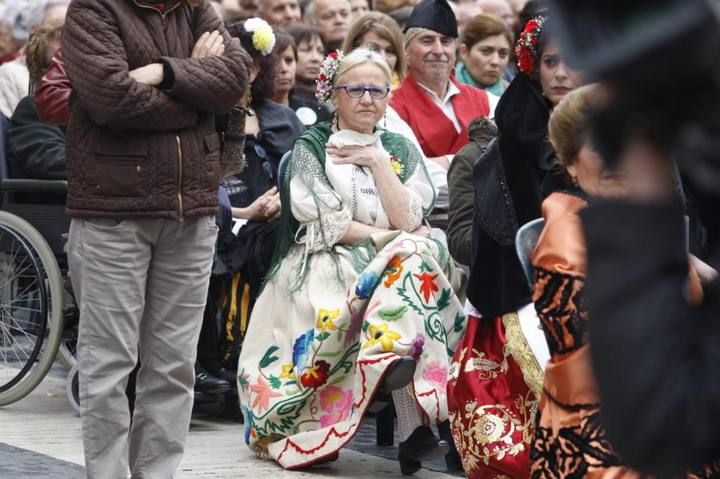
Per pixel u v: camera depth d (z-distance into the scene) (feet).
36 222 45.16
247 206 45.52
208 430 43.16
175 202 30.63
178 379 31.96
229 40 31.50
